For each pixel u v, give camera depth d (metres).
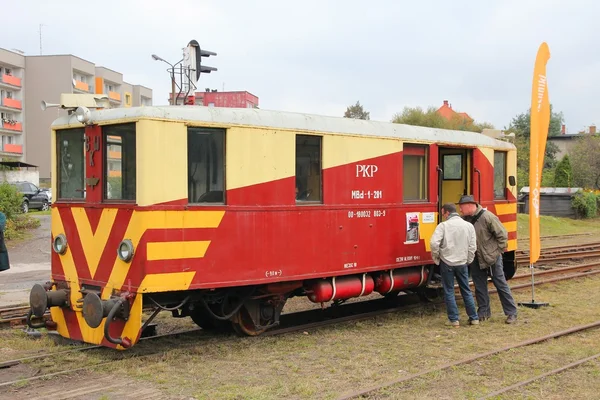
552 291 12.95
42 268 16.14
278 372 7.12
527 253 19.52
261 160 8.30
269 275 8.38
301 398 6.16
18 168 39.31
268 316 9.05
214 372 7.08
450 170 12.01
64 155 8.50
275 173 8.46
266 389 6.41
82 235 8.02
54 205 8.49
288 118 8.65
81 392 6.31
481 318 10.21
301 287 9.34
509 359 7.61
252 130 8.21
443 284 9.80
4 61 58.97
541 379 6.73
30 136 62.09
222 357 7.75
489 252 9.98
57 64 61.53
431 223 10.80
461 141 11.28
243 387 6.49
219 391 6.34
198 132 7.77
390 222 10.06
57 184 8.55
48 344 8.28
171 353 7.77
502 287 10.03
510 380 6.77
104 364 7.25
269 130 8.39
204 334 9.07
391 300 12.17
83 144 8.20
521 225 30.28
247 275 8.13
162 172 7.35
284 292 8.97
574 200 36.69
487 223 10.02
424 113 60.53
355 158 9.50
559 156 78.25
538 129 11.28
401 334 9.14
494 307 11.34
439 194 11.04
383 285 10.24
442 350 8.14
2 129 59.03
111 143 7.75
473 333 9.20
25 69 61.97
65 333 8.23
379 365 7.41
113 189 7.71
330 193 9.16
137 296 7.25
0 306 10.75
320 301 9.26
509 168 12.56
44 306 7.82
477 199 11.59
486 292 10.22
